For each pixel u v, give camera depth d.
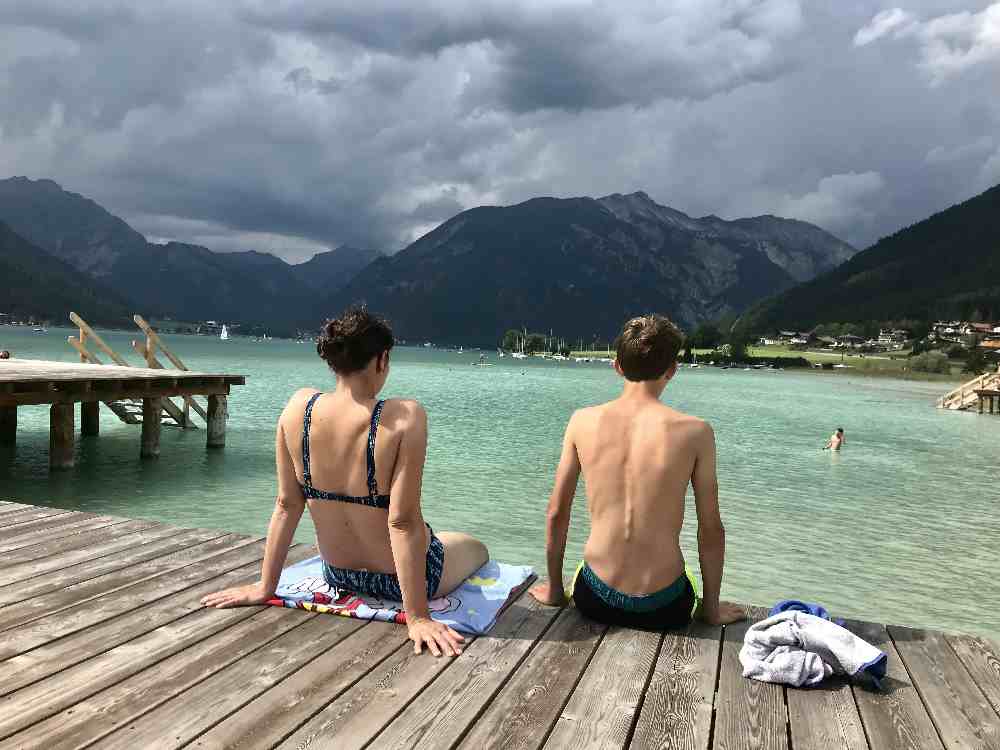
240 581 4.05
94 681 2.78
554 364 157.25
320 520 3.54
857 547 10.52
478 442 20.86
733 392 66.19
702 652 3.29
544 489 13.68
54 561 4.37
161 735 2.40
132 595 3.78
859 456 22.42
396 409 3.25
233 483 12.78
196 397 28.83
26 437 17.53
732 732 2.60
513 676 2.97
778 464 19.72
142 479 12.98
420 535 3.34
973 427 36.19
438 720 2.58
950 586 8.73
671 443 3.30
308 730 2.47
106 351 19.25
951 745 2.56
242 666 2.96
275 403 28.59
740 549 10.15
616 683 2.95
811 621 3.25
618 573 3.46
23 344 109.38
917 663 3.32
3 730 2.39
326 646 3.19
